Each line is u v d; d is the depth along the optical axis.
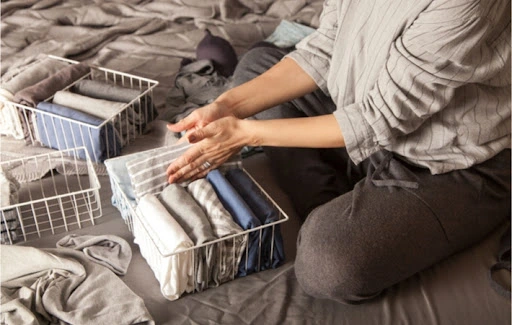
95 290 1.32
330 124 1.33
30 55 2.14
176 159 1.43
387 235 1.29
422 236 1.32
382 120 1.28
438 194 1.35
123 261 1.42
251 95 1.53
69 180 1.69
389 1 1.31
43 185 1.66
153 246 1.33
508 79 1.36
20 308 1.23
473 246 1.53
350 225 1.29
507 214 1.50
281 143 1.37
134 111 1.80
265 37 2.40
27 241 1.48
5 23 2.31
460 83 1.25
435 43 1.20
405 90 1.26
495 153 1.40
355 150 1.32
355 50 1.39
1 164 1.59
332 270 1.27
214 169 1.48
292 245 1.51
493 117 1.36
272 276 1.42
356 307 1.35
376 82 1.31
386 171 1.40
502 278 1.45
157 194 1.46
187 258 1.30
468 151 1.38
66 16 2.42
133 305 1.28
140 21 2.39
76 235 1.48
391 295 1.38
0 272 1.33
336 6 1.52
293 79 1.56
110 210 1.60
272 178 1.72
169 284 1.32
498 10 1.21
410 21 1.25
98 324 1.24
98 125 1.67
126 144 1.80
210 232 1.32
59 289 1.30
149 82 1.94
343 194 1.45
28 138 1.78
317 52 1.54
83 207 1.60
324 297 1.36
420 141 1.37
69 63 2.06
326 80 1.54
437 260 1.41
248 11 2.53
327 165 1.58
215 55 2.08
